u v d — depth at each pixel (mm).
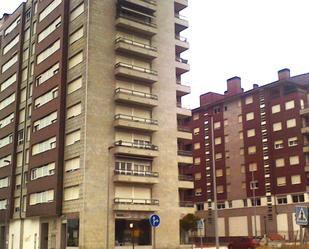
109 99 45969
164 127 49719
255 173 67062
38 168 49344
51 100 48812
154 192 47156
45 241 47594
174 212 48281
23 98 57125
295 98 63625
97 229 42094
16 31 61656
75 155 44219
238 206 68688
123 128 46219
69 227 43219
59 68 48250
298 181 61094
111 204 43562
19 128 56812
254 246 43969
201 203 74562
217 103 75188
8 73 62031
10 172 56312
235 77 75312
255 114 68875
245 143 69500
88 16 46562
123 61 48188
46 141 48594
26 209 50219
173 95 51438
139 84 48812
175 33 56188
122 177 43969
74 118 45469
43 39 52938
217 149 74000
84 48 46094
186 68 53812
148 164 47344
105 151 44375
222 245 61344
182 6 56062
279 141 64625
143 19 51250
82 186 42438
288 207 61688
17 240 52562
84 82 45031
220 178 72500
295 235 55625
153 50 49656
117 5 49031
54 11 51656
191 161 51562
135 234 42781
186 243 49906
